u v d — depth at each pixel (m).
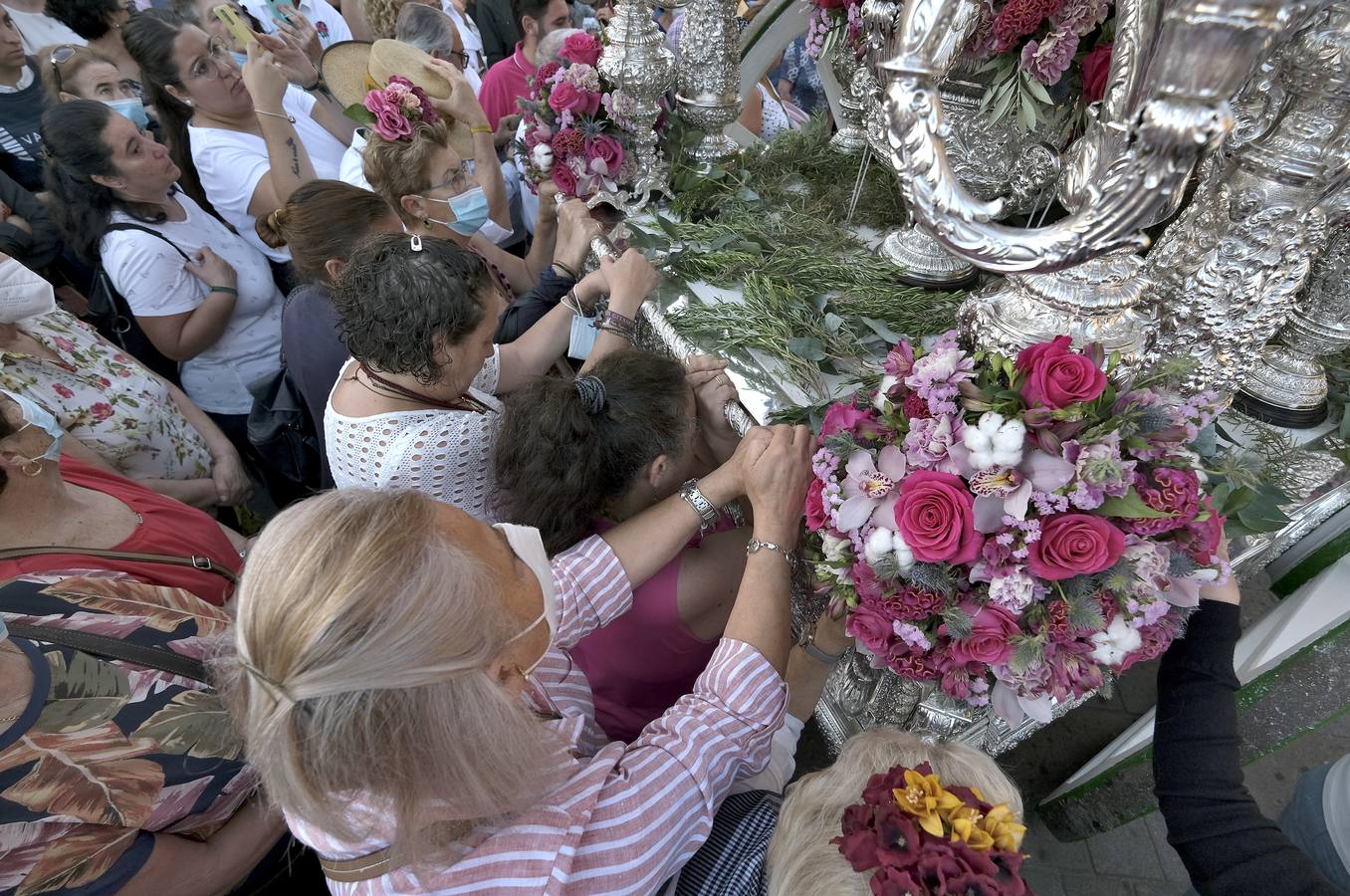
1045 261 0.62
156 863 0.85
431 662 0.55
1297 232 0.87
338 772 0.55
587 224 1.75
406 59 2.11
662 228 1.64
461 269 1.14
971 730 1.28
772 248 1.61
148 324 1.87
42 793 0.76
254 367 2.11
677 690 1.20
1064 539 0.75
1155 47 0.54
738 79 1.81
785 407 1.23
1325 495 1.15
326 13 3.67
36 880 0.76
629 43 1.65
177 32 2.07
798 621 1.38
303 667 0.53
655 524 1.03
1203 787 0.82
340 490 0.63
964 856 0.65
